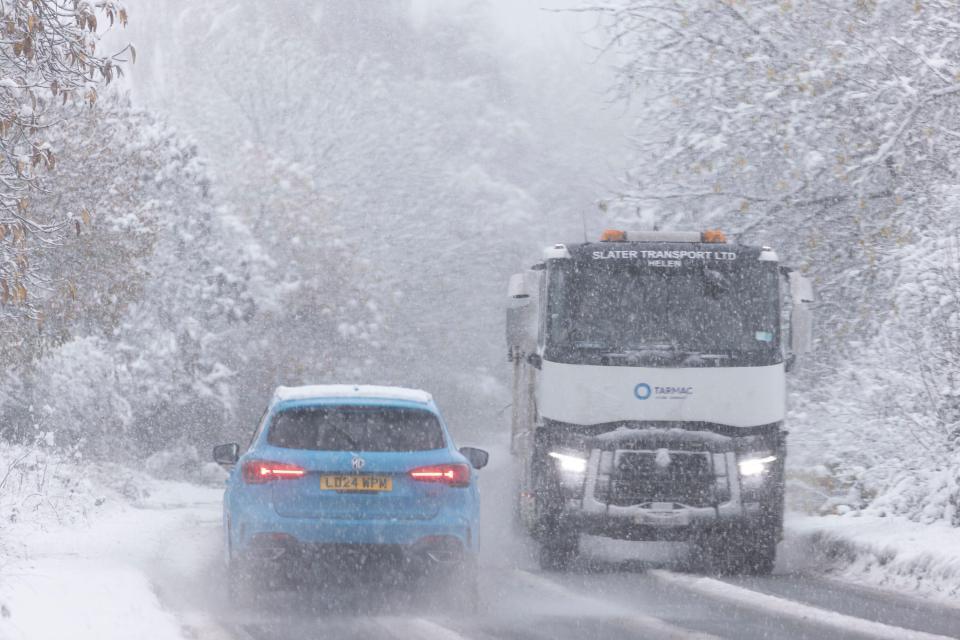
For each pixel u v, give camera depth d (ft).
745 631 90.12
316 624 95.14
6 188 110.83
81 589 95.50
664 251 137.59
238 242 426.51
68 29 100.32
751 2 200.34
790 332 139.95
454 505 103.19
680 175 205.67
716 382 131.13
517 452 165.68
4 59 103.30
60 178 204.95
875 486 161.58
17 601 84.94
